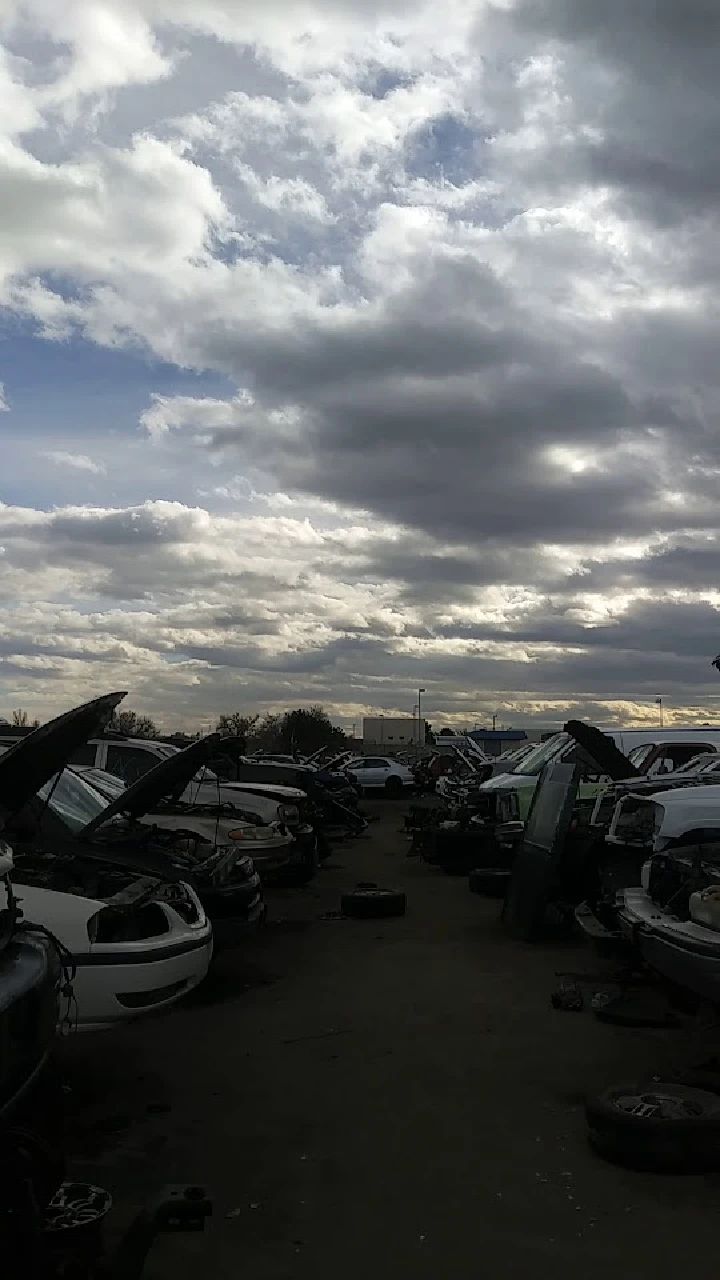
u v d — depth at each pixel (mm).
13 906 3535
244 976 8852
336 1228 4125
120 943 5703
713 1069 6113
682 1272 3775
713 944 5543
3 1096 2801
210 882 8227
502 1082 5973
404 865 18188
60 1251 3273
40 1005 3131
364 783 45594
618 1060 6379
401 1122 5324
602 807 9922
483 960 9539
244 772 16766
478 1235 4066
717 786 7906
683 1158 4617
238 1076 6105
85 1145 5012
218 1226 4141
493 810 16250
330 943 10430
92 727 4152
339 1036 6969
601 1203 4355
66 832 7543
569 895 10531
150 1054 6562
